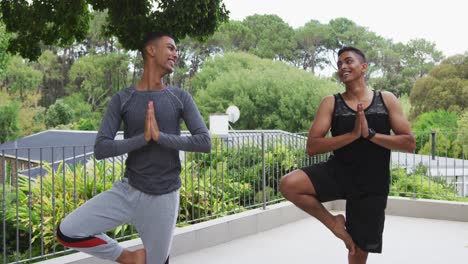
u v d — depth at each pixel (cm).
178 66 4116
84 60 3809
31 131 3559
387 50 4412
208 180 618
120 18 582
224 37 4266
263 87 3372
